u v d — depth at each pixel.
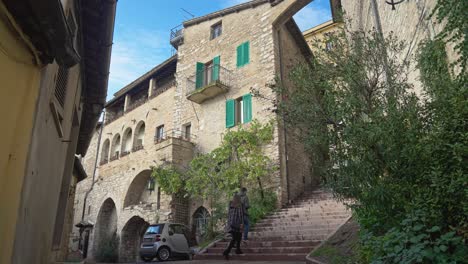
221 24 20.66
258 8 18.67
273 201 14.27
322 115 5.20
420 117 4.25
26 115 3.90
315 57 5.71
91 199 24.88
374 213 4.86
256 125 15.86
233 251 10.45
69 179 9.43
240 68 18.17
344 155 4.75
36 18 3.51
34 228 5.14
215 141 17.95
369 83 5.10
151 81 24.16
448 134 3.68
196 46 21.31
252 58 17.88
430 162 3.84
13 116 3.76
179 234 14.48
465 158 3.52
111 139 26.25
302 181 16.72
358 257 5.22
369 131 4.28
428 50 5.09
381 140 4.27
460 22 4.04
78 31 6.83
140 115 23.89
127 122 25.05
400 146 4.18
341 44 5.58
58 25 3.57
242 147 15.62
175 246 14.02
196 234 17.11
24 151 3.82
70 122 7.90
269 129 15.48
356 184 4.53
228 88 18.25
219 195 15.34
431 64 4.96
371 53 5.22
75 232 25.77
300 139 5.66
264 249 9.71
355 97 4.89
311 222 11.21
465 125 3.65
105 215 23.55
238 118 17.72
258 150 15.76
